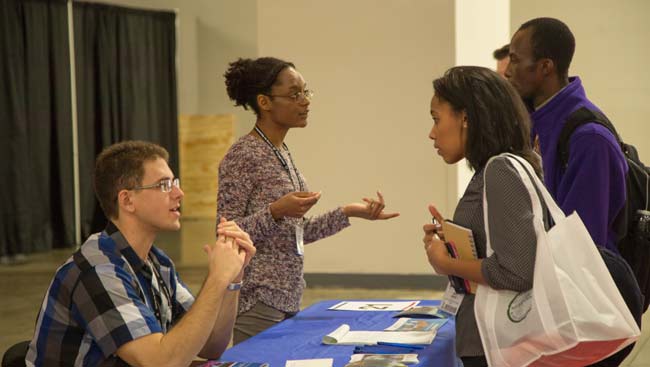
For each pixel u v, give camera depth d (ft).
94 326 6.30
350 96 22.63
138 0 40.68
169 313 7.29
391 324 8.93
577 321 6.04
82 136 35.24
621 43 24.71
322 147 22.94
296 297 9.49
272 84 9.43
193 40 41.78
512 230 6.12
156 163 6.81
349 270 22.89
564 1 25.05
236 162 9.31
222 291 6.67
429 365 7.10
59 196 34.04
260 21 23.25
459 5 21.88
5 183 31.53
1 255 31.27
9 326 19.43
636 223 8.23
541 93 8.87
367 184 22.63
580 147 8.02
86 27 35.32
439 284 22.13
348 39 22.56
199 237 35.63
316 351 7.77
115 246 6.72
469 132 6.55
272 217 8.78
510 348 6.17
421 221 22.25
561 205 8.10
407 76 22.15
